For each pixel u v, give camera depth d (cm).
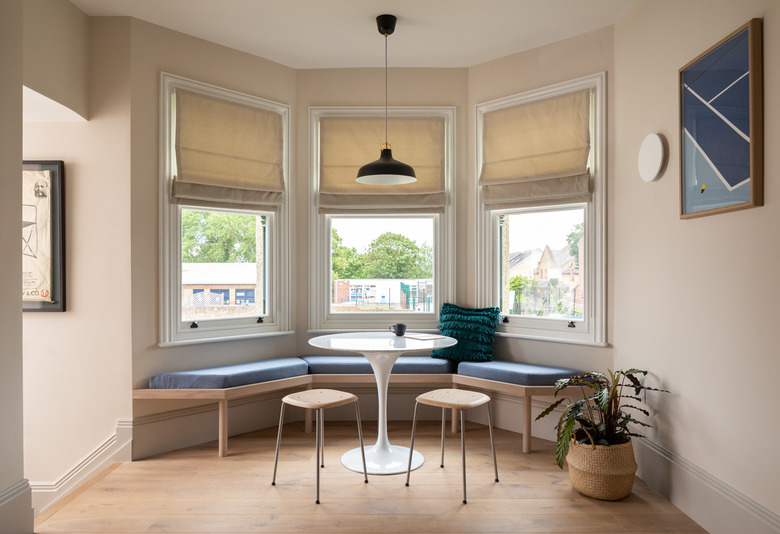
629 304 333
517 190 404
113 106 348
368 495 287
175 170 374
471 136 436
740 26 227
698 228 259
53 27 312
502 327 421
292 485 301
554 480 309
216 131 392
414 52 411
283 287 434
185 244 389
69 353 350
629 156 333
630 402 327
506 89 416
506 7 339
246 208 411
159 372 361
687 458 268
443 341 331
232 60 403
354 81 440
